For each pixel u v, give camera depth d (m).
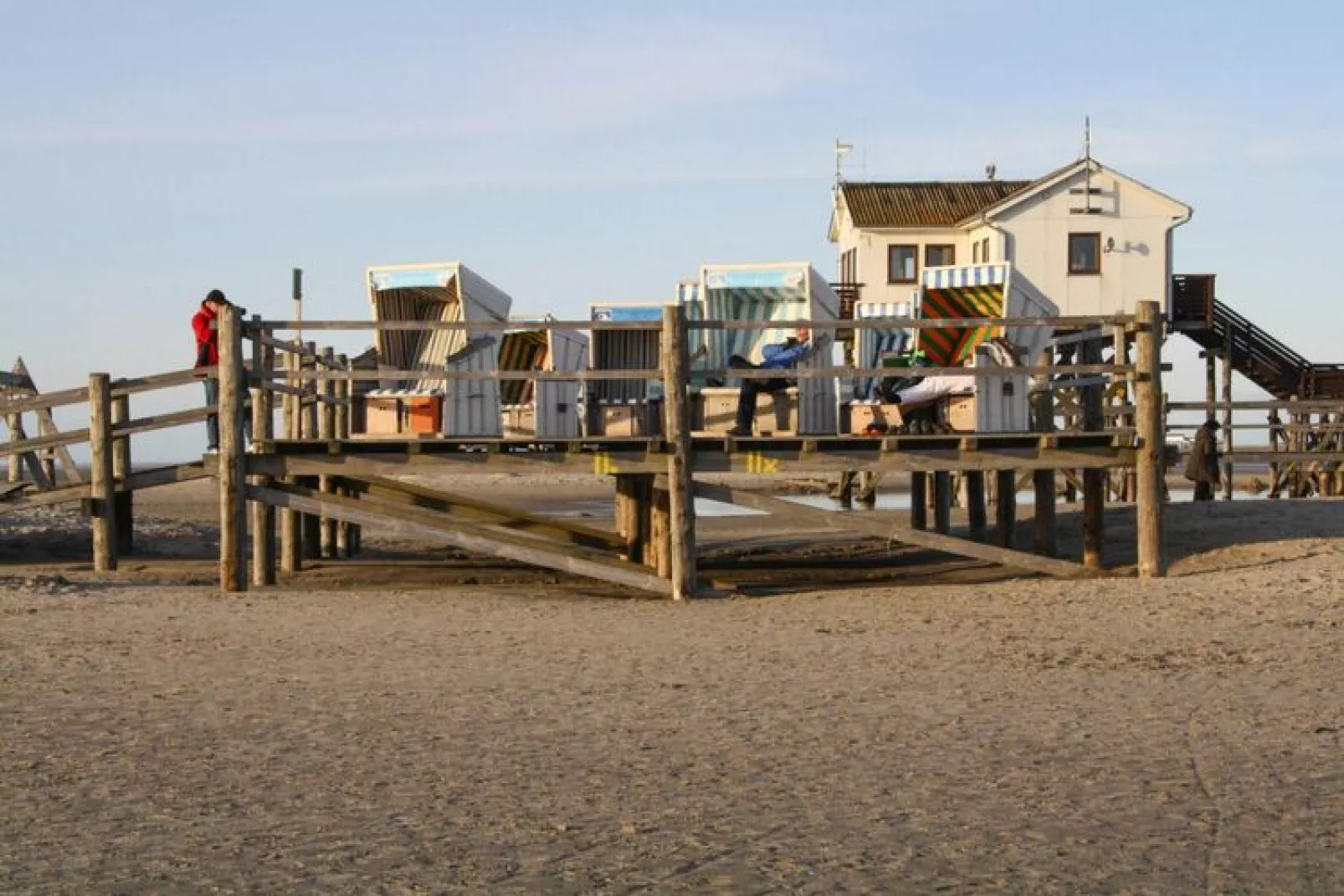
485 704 10.33
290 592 16.91
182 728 9.52
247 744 9.09
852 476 40.94
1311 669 11.45
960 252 51.81
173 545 24.83
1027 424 18.39
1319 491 37.91
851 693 10.72
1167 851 6.91
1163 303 48.78
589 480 52.53
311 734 9.37
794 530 28.78
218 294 20.11
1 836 7.15
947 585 18.34
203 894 6.29
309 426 23.05
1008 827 7.30
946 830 7.26
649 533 20.73
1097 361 20.78
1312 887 6.41
